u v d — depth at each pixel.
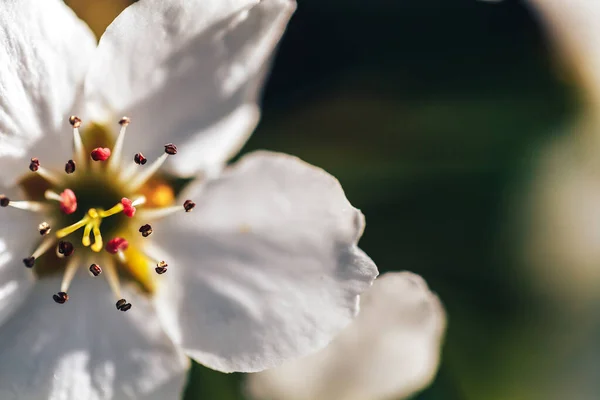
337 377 0.14
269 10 0.13
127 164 0.14
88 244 0.13
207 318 0.13
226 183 0.13
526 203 0.15
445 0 0.15
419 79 0.15
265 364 0.13
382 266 0.15
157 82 0.13
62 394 0.13
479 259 0.15
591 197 0.15
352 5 0.15
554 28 0.15
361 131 0.15
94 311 0.13
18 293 0.13
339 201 0.13
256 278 0.13
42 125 0.13
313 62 0.15
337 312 0.13
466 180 0.15
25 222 0.13
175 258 0.14
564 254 0.15
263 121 0.15
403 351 0.14
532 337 0.15
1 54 0.13
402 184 0.15
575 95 0.15
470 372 0.15
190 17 0.13
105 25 0.14
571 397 0.15
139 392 0.13
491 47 0.15
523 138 0.15
